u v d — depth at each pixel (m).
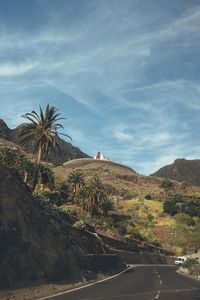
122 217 121.06
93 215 99.62
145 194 163.75
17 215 25.33
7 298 17.75
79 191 99.81
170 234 119.94
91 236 61.47
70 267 30.84
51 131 56.62
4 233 22.25
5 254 21.73
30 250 24.89
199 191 198.88
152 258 93.94
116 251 73.75
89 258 37.34
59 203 88.94
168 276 43.53
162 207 145.50
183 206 144.75
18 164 74.81
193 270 50.34
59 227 42.59
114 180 184.75
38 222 28.72
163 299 20.27
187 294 23.50
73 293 21.72
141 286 28.16
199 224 128.88
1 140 152.25
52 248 28.80
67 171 155.88
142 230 117.62
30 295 19.45
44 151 56.72
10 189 26.67
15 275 21.75
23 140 57.25
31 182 77.69
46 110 56.97
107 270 43.22
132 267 63.69
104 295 21.20
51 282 25.33
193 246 114.81
